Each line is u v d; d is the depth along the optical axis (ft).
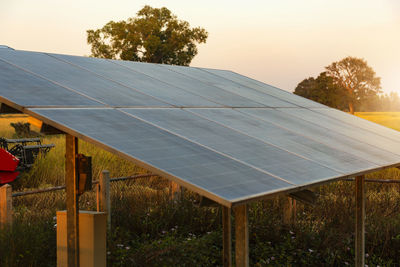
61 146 48.85
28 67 14.15
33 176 38.40
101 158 43.29
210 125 13.38
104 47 155.84
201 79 21.86
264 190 9.02
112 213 26.50
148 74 19.07
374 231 26.35
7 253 17.40
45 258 19.08
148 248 20.36
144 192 31.71
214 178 9.08
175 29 161.38
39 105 10.69
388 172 44.45
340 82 287.28
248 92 21.90
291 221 27.40
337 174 11.50
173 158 9.68
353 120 22.57
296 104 22.65
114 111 12.00
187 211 27.12
